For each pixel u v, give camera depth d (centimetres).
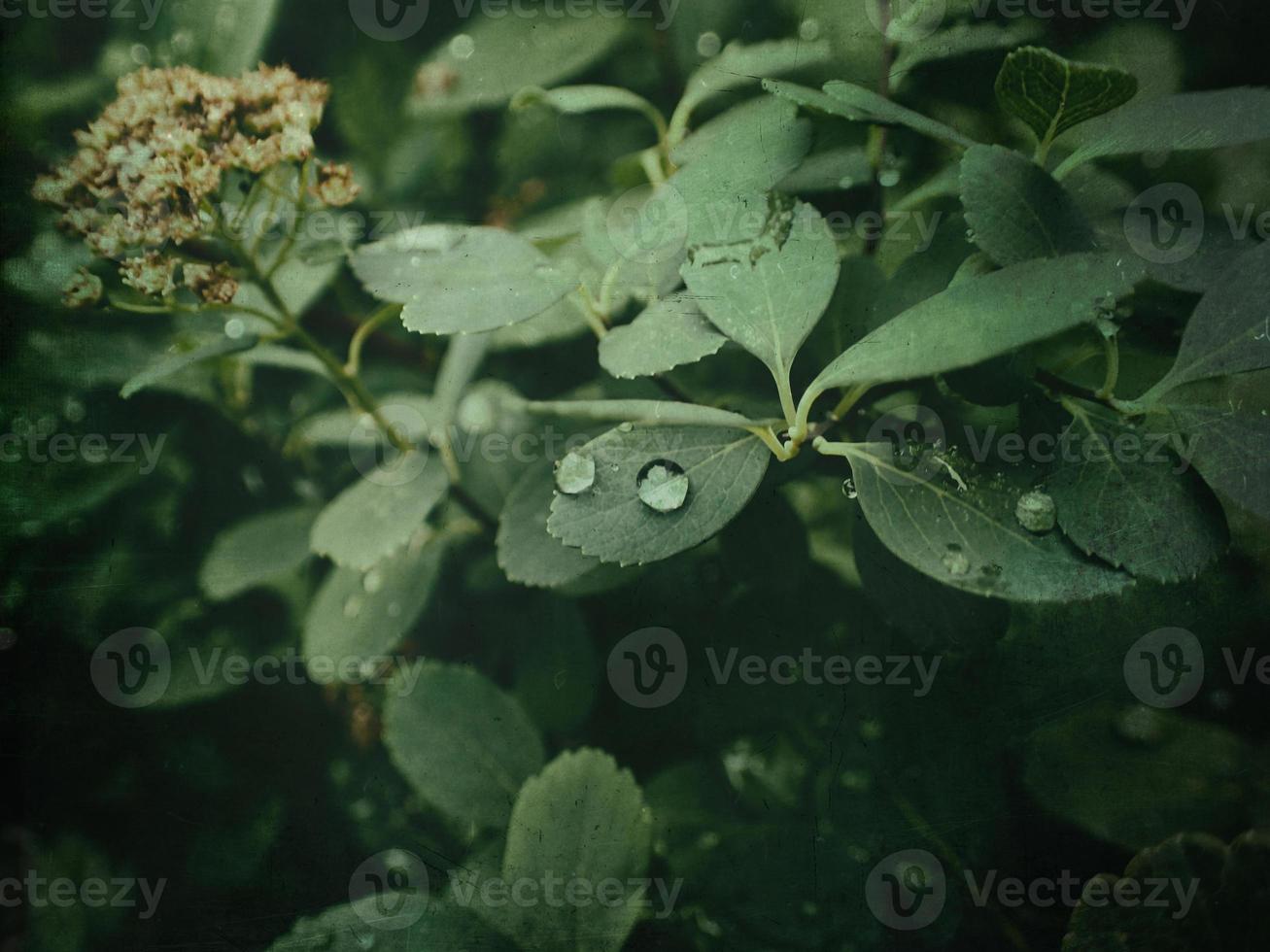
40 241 25
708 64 23
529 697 23
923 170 22
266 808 23
